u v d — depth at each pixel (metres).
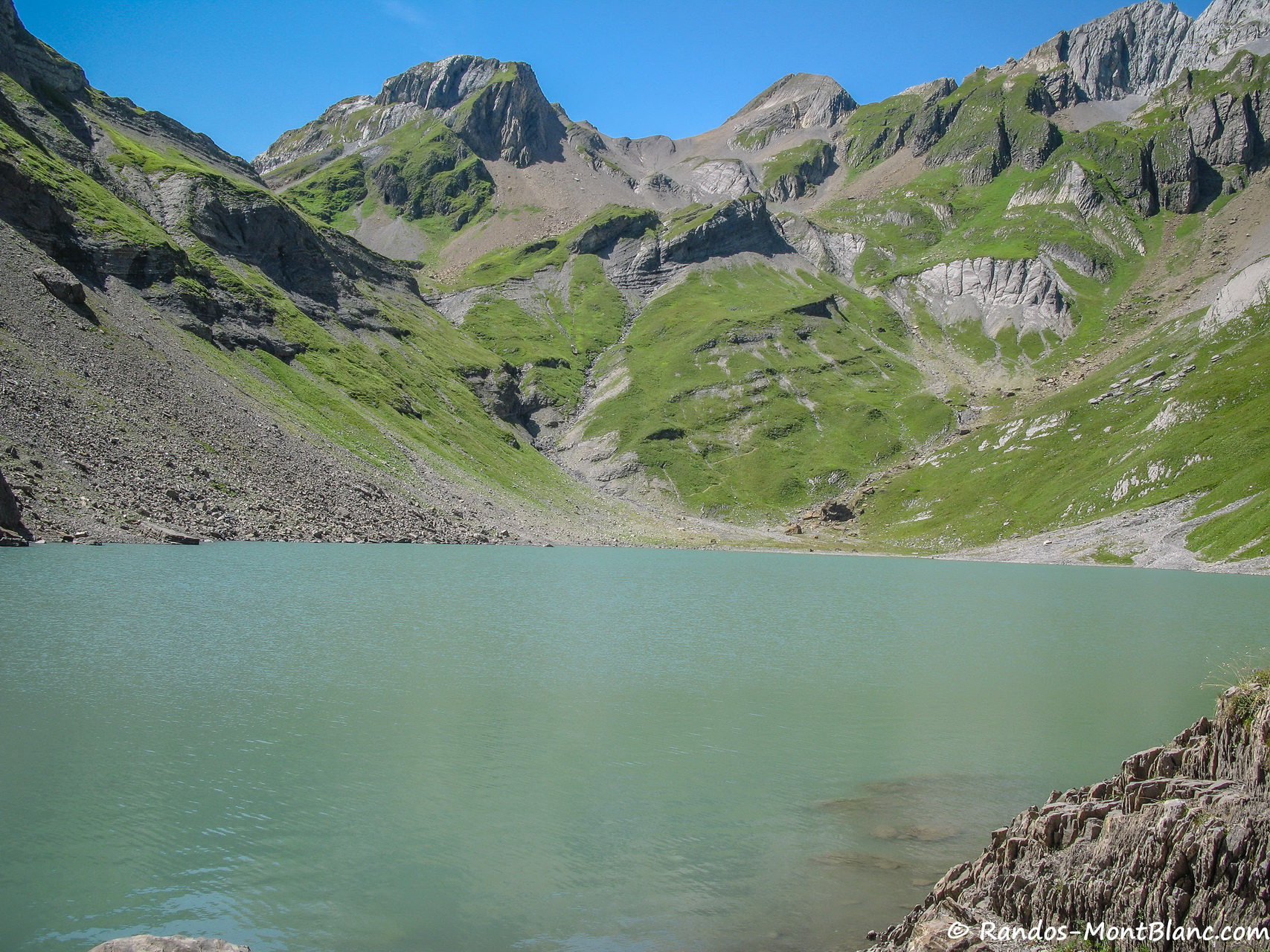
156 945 15.15
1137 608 83.69
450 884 20.55
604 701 39.12
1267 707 15.04
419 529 135.12
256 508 108.69
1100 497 178.12
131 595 58.38
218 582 67.88
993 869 17.53
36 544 75.69
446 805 25.53
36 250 118.88
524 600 75.19
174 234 176.75
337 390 172.62
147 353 120.00
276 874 20.50
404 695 37.81
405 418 186.00
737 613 75.50
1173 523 152.38
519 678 42.88
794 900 20.23
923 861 22.64
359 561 95.50
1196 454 166.38
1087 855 15.43
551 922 18.89
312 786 26.25
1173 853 13.93
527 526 172.38
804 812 26.02
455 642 51.97
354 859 21.55
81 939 17.17
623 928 18.75
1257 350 192.12
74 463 88.88
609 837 23.73
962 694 42.66
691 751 31.86
